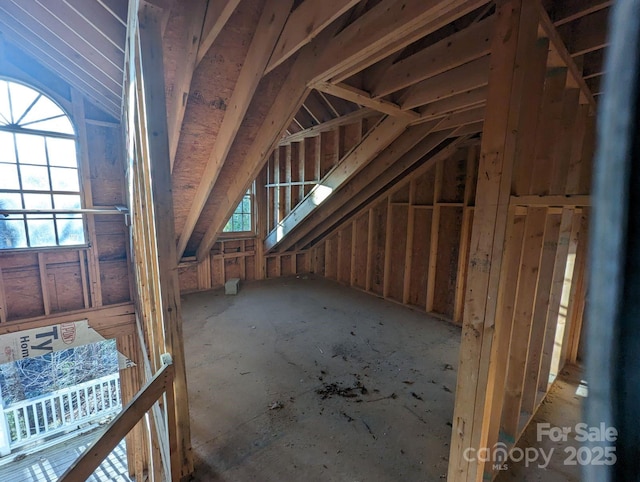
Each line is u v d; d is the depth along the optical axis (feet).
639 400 0.79
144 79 4.76
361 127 11.45
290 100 7.82
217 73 7.16
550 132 5.19
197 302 15.37
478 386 4.40
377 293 16.83
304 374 9.04
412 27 4.97
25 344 12.32
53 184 12.57
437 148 12.71
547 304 6.61
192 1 5.68
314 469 5.84
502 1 3.84
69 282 13.30
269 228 18.98
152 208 5.36
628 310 0.80
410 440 6.57
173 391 5.22
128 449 12.26
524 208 4.58
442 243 13.65
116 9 6.35
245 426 6.91
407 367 9.51
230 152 9.96
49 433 14.33
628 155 0.78
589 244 0.91
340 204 14.80
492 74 3.98
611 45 0.84
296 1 5.72
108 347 19.11
